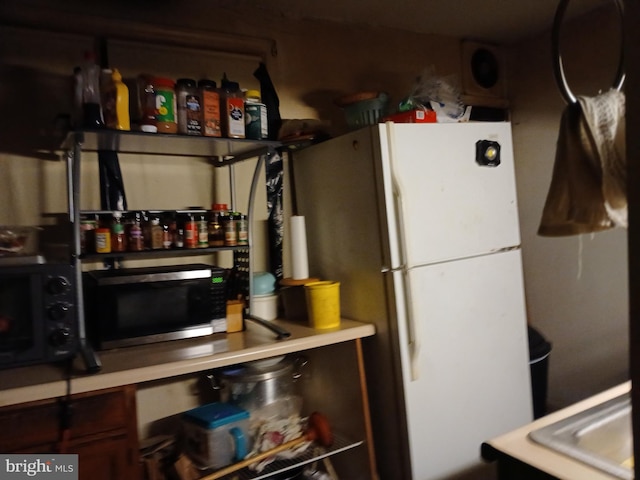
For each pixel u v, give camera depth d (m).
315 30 2.30
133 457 1.38
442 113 1.97
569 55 2.49
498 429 1.95
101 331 1.58
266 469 1.68
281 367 1.86
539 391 2.29
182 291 1.71
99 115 1.44
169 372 1.42
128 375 1.36
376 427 1.86
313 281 1.89
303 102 2.26
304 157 2.10
